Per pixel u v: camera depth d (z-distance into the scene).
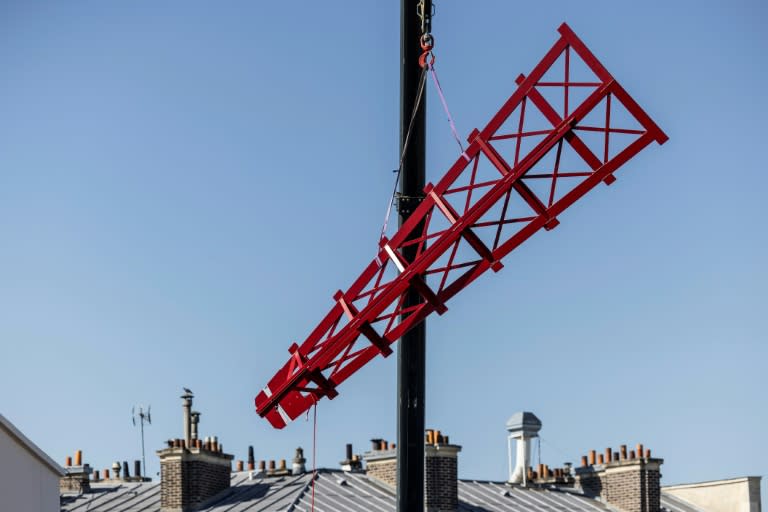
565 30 18.86
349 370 20.61
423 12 18.94
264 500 41.84
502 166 19.09
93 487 46.28
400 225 19.61
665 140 18.72
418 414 18.92
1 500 27.56
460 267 19.47
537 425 49.09
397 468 18.66
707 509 48.06
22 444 28.20
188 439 45.72
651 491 46.31
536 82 19.00
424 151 19.22
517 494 46.84
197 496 41.91
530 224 19.22
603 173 18.91
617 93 18.66
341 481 43.56
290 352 20.89
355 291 20.28
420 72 19.02
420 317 19.47
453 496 42.25
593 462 48.31
